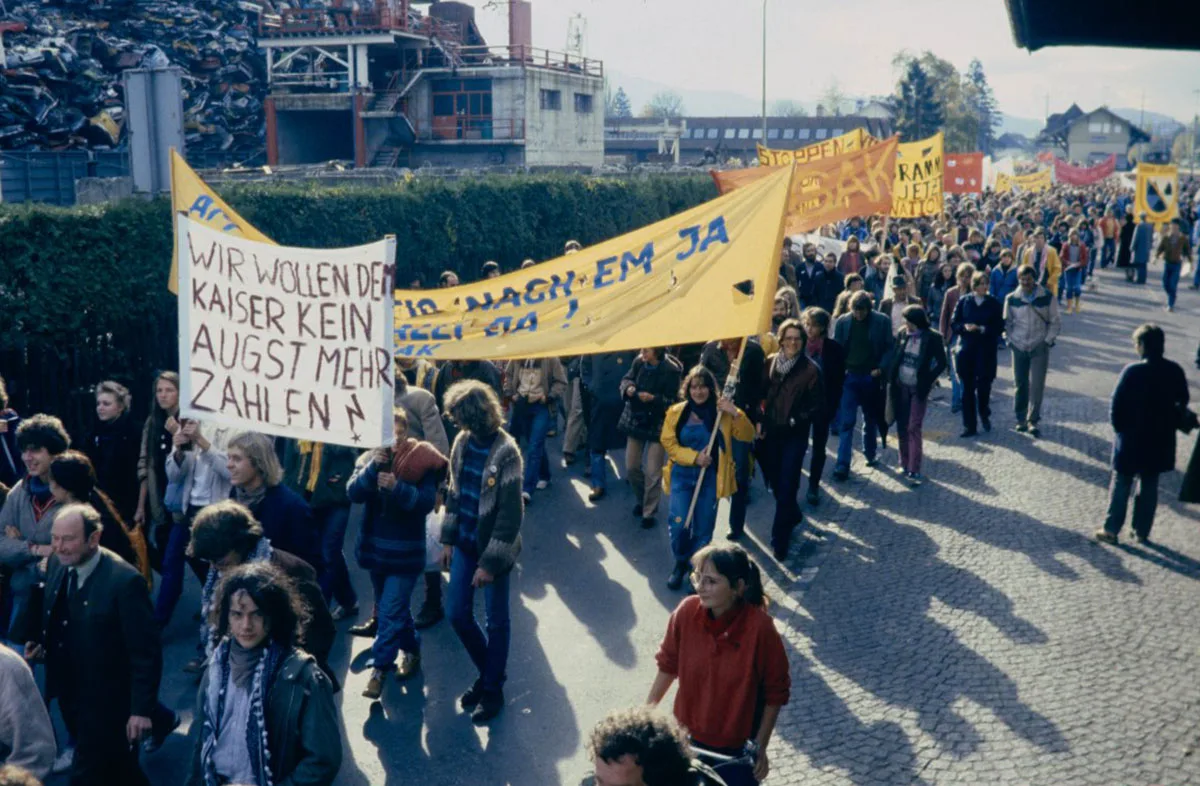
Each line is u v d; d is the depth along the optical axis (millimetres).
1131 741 6195
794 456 9359
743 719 4500
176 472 7441
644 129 89125
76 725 5301
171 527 8211
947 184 35906
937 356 11531
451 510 6719
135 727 5012
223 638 4121
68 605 5098
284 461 8195
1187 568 9016
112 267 10969
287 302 5527
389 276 5320
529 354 6977
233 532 4930
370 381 5426
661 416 10203
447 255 17469
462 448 6715
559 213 21531
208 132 45562
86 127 35031
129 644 5051
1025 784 5762
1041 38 4887
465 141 50188
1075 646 7500
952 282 19344
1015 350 13773
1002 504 10906
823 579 8922
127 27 44438
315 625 5078
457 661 7625
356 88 48375
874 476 12133
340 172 24078
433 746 6406
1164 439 9375
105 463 8008
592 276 6867
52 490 6160
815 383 9273
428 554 8039
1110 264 38625
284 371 5574
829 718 6547
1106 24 4680
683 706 4594
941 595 8492
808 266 19328
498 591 6684
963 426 14352
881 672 7156
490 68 49688
